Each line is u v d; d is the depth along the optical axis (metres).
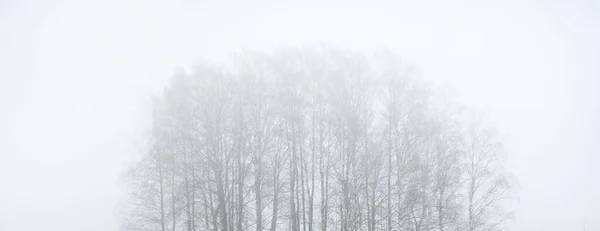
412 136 24.86
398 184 23.56
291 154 24.86
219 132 24.55
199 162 24.30
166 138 26.41
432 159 24.97
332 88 25.11
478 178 26.77
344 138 23.78
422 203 23.31
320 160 24.02
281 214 25.28
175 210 25.45
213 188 24.83
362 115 25.28
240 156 24.45
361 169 23.33
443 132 26.19
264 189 24.72
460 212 24.75
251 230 25.56
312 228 24.27
